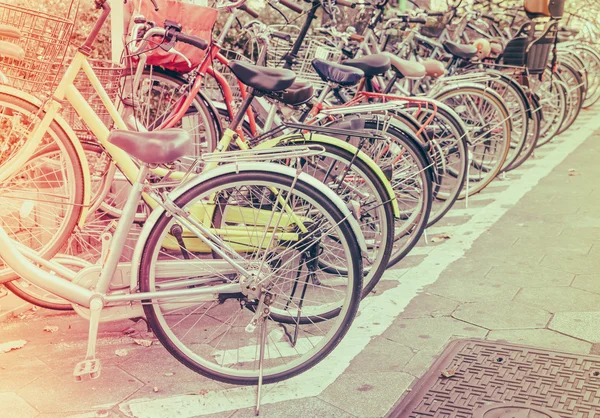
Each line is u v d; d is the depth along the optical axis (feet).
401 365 10.10
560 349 10.25
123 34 12.60
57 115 9.84
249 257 9.56
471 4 28.86
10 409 9.07
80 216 10.21
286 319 10.64
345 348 10.64
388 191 11.28
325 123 12.11
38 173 10.57
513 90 18.37
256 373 9.53
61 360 10.33
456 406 8.91
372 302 12.18
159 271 9.30
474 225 16.01
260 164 9.09
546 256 13.92
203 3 14.39
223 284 9.32
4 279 10.34
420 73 14.48
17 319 11.68
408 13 20.89
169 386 9.70
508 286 12.58
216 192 9.53
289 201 10.02
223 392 9.55
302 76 14.26
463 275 13.17
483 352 10.20
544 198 17.88
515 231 15.48
